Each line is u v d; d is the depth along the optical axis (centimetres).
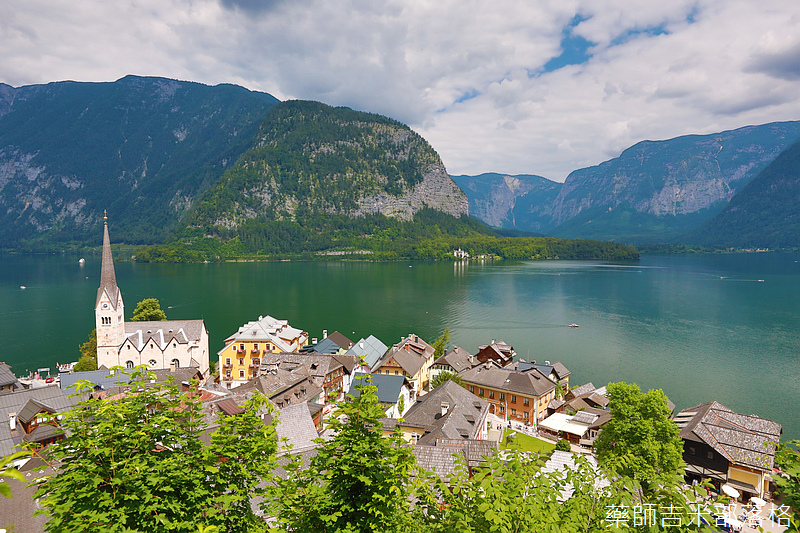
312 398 8638
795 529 1866
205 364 11544
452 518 1922
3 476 1070
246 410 2473
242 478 2280
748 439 5934
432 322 18012
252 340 11438
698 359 12925
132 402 2192
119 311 10038
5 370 8006
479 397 8931
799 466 1898
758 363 12500
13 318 17100
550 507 1845
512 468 1997
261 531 2192
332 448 2234
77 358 12350
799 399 9950
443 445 5441
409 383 9375
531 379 9231
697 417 6762
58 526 1788
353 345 13038
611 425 5803
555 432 8194
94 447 1927
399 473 2180
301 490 2255
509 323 17862
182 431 2261
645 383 11062
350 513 2131
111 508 1825
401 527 2109
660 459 5147
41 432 5747
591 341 15088
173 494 2048
